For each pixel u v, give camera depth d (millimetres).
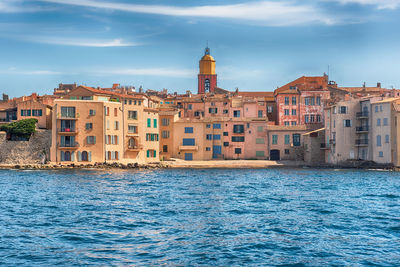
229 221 43562
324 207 51719
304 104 140625
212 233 38656
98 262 31094
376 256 32562
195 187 71188
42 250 33688
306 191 66375
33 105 118500
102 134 110438
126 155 115438
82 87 121375
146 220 43875
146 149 119875
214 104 138875
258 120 128500
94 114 110625
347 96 136375
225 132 129250
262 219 44594
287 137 127688
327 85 150375
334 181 81375
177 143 128500
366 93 154625
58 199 57156
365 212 48531
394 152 108812
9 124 112250
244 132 128875
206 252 33250
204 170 107875
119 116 114250
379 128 111750
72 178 83938
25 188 68125
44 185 72312
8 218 44688
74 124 110188
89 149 110312
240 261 31359
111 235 37938
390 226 41531
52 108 121562
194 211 48844
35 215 46312
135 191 65688
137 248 34188
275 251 33562
